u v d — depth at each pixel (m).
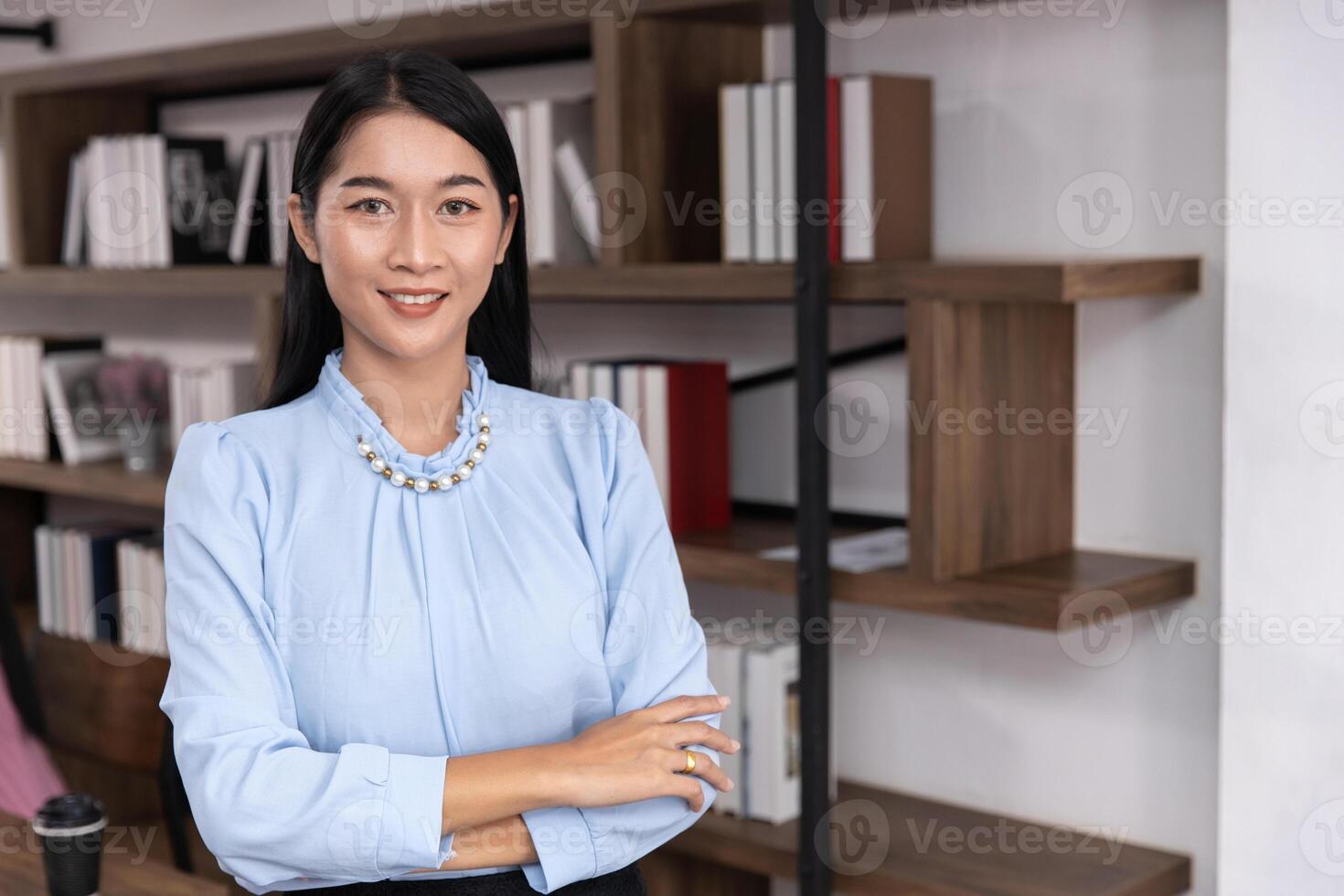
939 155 2.33
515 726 1.17
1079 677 2.28
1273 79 1.88
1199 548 2.13
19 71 3.41
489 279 1.20
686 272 2.27
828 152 2.16
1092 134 2.17
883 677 2.52
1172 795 2.18
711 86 2.45
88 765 2.95
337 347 1.28
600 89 2.33
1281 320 1.90
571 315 2.91
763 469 2.64
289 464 1.18
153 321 3.74
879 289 2.09
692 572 2.33
